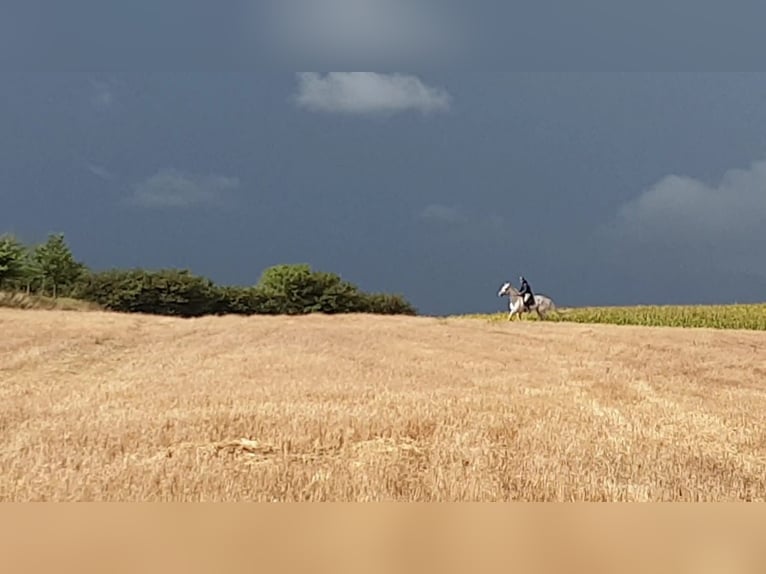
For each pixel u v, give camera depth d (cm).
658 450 1060
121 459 911
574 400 1563
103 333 2966
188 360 2252
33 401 1452
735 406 1564
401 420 1206
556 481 828
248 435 1108
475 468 891
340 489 773
